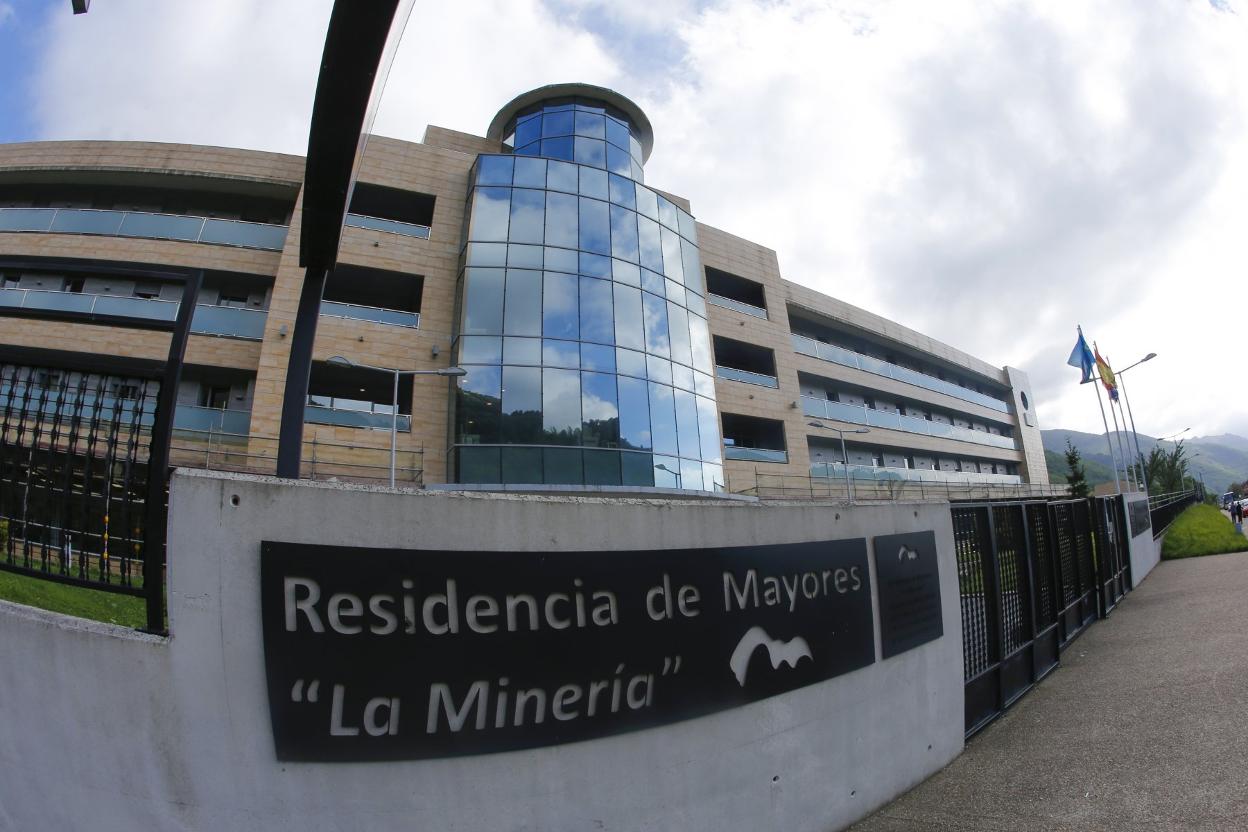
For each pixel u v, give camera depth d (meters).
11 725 2.53
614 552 3.03
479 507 2.71
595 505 3.02
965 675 5.50
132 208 20.83
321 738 2.37
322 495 2.46
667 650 3.12
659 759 3.02
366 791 2.40
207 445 16.92
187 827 2.29
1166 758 4.40
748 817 3.32
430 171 21.27
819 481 28.39
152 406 2.82
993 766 4.72
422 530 2.58
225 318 18.64
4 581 6.19
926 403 38.91
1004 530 6.93
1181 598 11.52
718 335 26.92
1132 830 3.47
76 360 2.88
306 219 3.72
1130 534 14.73
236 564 2.36
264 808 2.31
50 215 19.36
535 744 2.69
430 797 2.48
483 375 18.31
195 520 2.37
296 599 2.37
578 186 21.27
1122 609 11.52
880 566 4.57
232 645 2.33
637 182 22.94
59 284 18.50
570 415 18.58
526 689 2.70
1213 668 6.46
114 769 2.36
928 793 4.34
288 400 3.89
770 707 3.53
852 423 32.00
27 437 2.94
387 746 2.44
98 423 2.82
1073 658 8.10
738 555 3.54
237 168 20.31
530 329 18.97
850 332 35.91
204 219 19.48
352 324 18.70
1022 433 48.72
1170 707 5.49
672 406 20.92
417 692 2.50
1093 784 4.14
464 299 18.94
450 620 2.58
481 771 2.58
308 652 2.37
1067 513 9.70
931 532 5.33
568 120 23.81
